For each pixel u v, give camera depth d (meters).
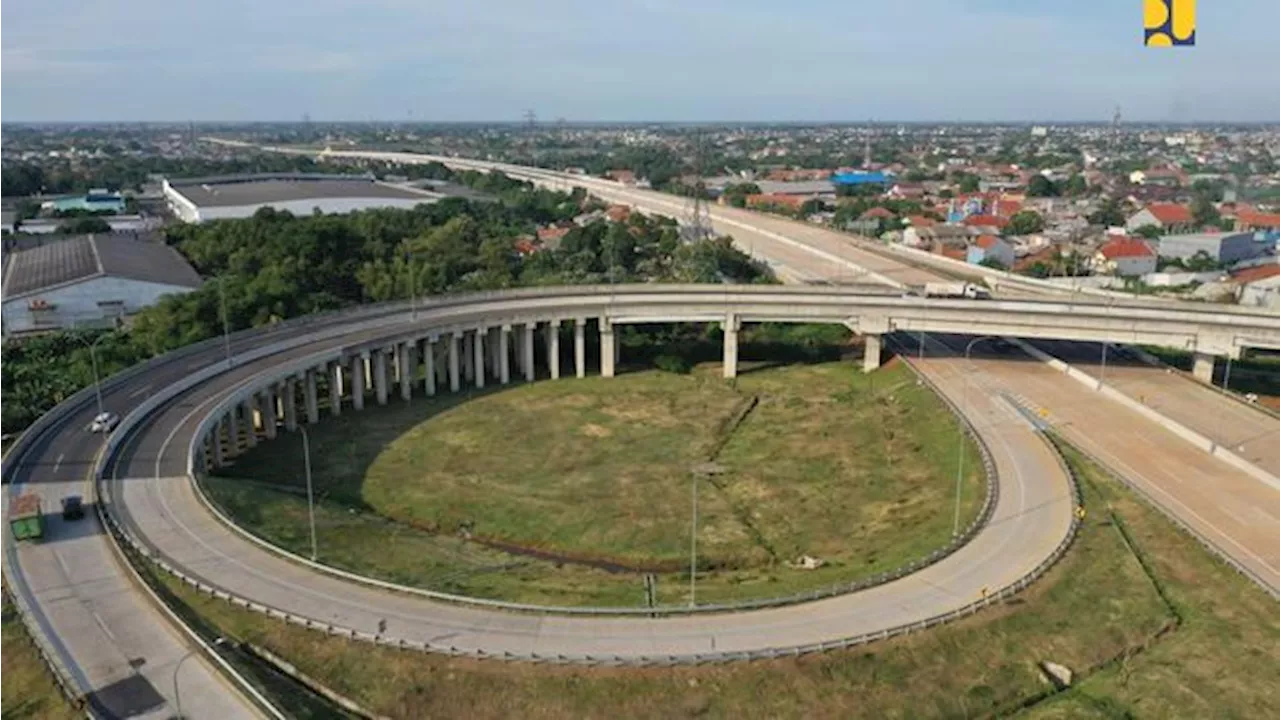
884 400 130.12
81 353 139.12
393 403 133.12
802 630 65.31
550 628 65.25
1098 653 66.38
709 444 116.44
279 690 58.81
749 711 58.91
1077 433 106.69
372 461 110.25
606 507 97.75
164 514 80.81
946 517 88.38
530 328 143.88
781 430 121.31
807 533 91.69
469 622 65.81
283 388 118.69
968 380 129.75
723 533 91.62
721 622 66.38
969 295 150.88
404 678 60.31
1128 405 116.25
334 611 66.56
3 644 62.44
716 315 145.75
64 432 97.25
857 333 150.25
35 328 173.38
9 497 82.69
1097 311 136.50
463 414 128.00
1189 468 95.94
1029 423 109.81
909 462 107.25
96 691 57.19
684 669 60.97
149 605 66.81
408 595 69.25
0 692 58.50
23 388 124.19
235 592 68.38
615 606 71.62
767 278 196.38
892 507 95.50
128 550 74.25
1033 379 130.50
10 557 73.00
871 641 64.44
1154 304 143.25
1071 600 71.12
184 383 111.06
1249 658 65.50
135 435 96.88
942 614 67.38
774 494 101.00
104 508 80.75
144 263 197.75
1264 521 83.56
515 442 117.12
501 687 59.66
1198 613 70.81
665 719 58.03
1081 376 128.50
